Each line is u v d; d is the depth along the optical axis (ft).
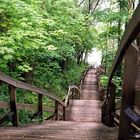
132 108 10.05
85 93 77.71
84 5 95.55
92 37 73.82
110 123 22.66
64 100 53.16
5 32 33.40
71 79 73.46
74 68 80.94
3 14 32.42
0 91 33.06
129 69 9.96
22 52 34.22
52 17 45.85
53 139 15.21
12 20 32.96
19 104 20.68
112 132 18.44
